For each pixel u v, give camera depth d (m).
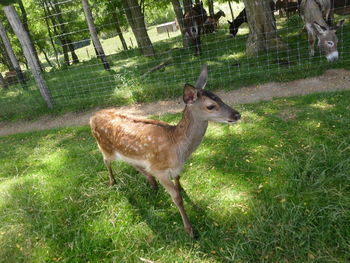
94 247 3.19
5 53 18.45
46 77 11.82
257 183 3.71
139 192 3.89
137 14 12.94
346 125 4.44
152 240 3.18
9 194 4.17
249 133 4.81
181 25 12.42
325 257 2.65
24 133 6.68
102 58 11.45
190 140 2.98
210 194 3.66
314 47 8.65
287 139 4.43
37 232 3.40
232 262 2.79
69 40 21.03
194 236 3.15
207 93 2.82
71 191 4.09
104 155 3.79
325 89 6.00
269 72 7.21
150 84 7.97
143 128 3.23
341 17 12.68
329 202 3.15
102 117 3.65
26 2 19.05
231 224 3.21
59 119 7.46
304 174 3.56
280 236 2.90
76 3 19.22
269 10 8.64
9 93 10.87
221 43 12.28
